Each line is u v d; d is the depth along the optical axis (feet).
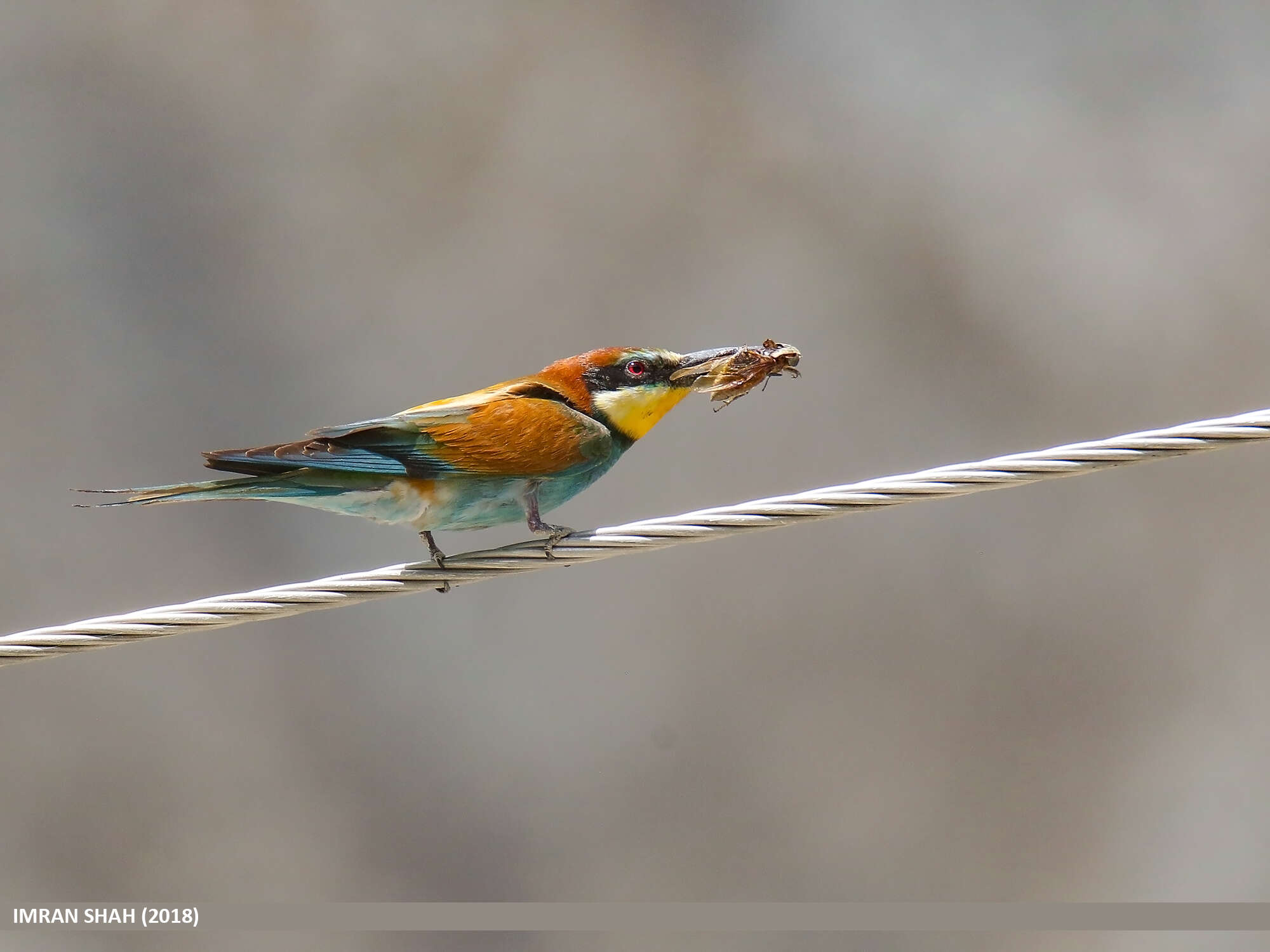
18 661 30.66
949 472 30.99
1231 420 29.91
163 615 31.07
